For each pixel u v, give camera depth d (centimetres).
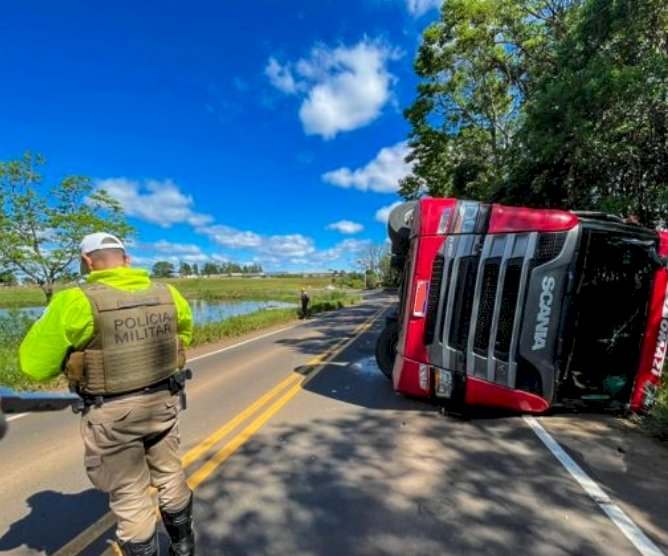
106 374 233
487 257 545
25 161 1423
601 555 282
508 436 497
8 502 370
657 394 560
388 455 450
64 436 539
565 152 959
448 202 582
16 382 840
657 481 384
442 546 294
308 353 1163
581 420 547
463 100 2055
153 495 358
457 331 554
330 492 373
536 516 329
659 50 838
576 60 930
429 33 1930
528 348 531
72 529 325
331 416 587
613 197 885
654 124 834
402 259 739
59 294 229
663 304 554
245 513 340
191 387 801
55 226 1483
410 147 2500
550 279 528
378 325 1892
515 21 1698
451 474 403
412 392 588
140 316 245
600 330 627
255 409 629
